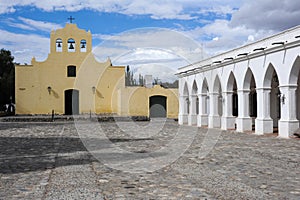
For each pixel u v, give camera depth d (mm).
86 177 7867
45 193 6477
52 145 13820
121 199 6082
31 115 34844
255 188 6762
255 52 17719
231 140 15219
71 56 35469
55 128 22781
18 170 8648
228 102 21297
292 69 15508
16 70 35031
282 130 16094
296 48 15055
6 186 6988
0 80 47031
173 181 7465
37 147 13164
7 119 29328
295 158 10234
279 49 16062
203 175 8023
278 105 21281
